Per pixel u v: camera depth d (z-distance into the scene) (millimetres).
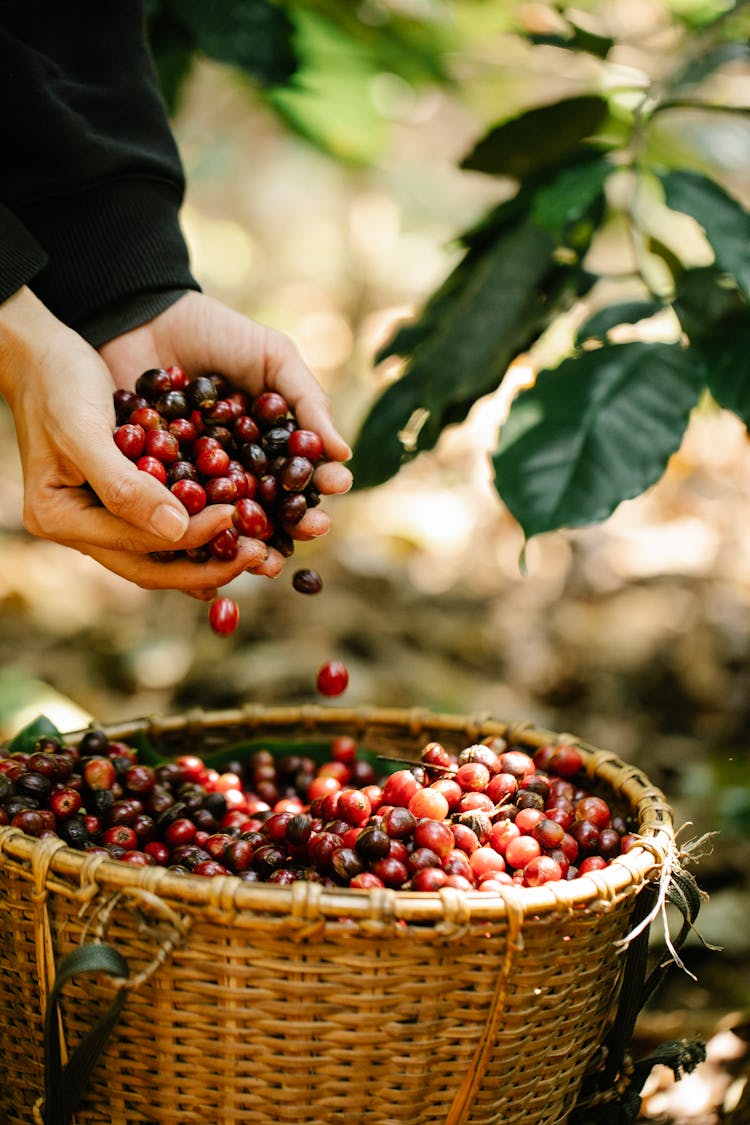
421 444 1080
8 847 841
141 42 1043
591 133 1118
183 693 1527
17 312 928
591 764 963
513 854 880
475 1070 837
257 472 917
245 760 1043
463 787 924
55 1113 835
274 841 911
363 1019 820
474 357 1068
